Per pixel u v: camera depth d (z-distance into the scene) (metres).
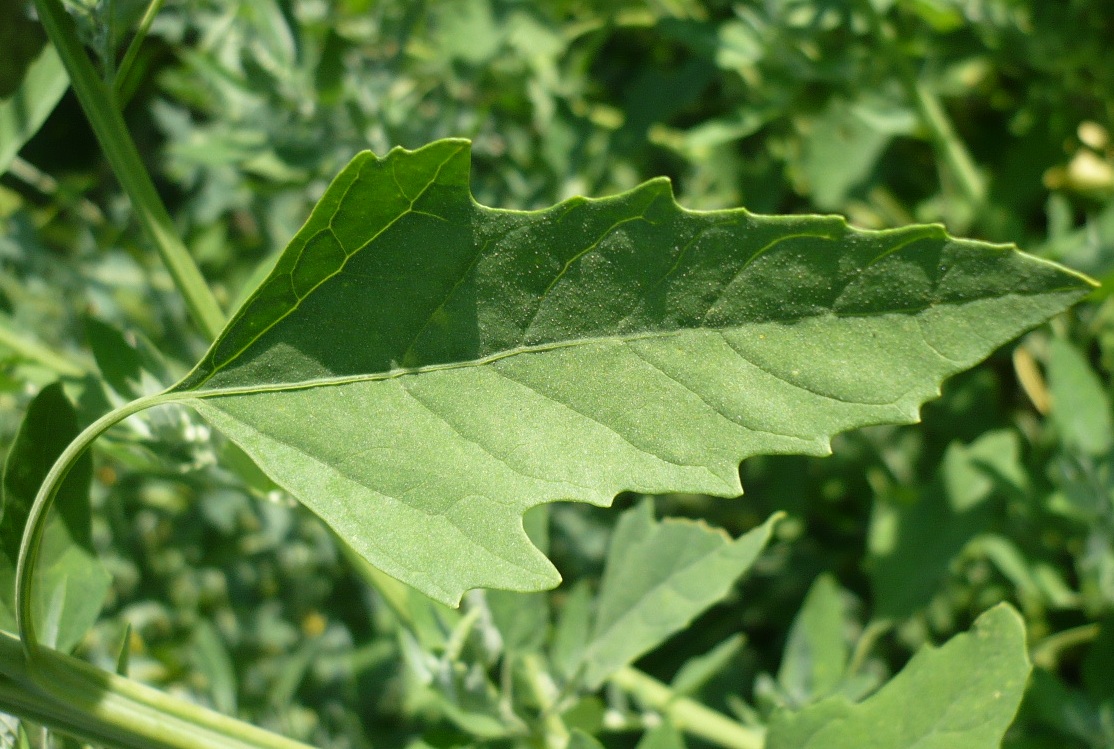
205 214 0.57
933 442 0.49
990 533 0.43
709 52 0.46
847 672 0.38
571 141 0.47
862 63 0.47
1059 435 0.39
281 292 0.22
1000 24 0.47
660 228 0.22
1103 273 0.41
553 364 0.22
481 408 0.22
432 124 0.45
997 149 0.53
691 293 0.22
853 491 0.51
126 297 0.53
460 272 0.22
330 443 0.22
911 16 0.48
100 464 0.52
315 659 0.52
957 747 0.25
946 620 0.46
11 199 0.51
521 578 0.22
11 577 0.25
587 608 0.32
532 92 0.51
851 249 0.21
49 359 0.32
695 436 0.22
